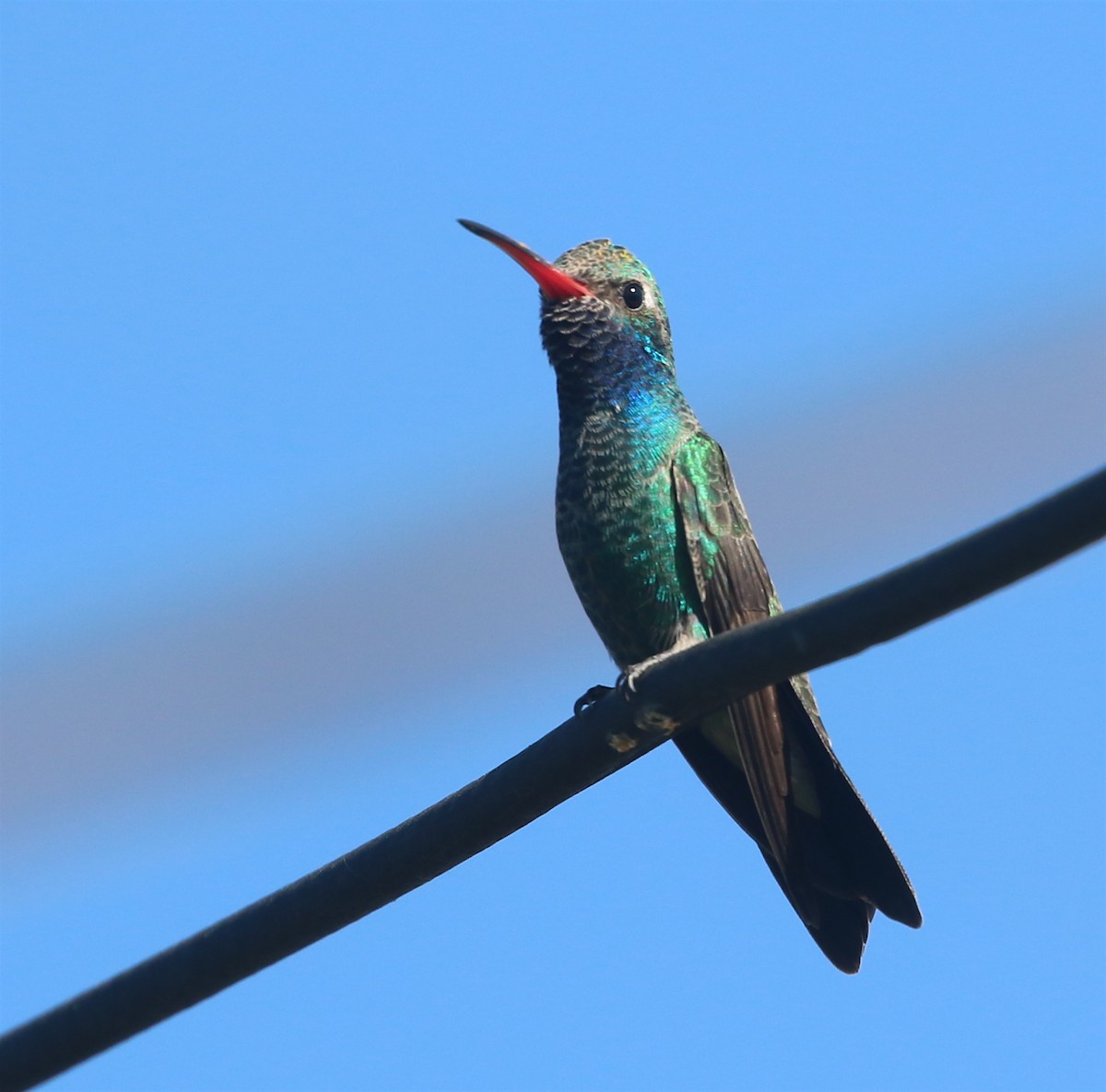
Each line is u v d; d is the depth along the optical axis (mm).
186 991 9500
